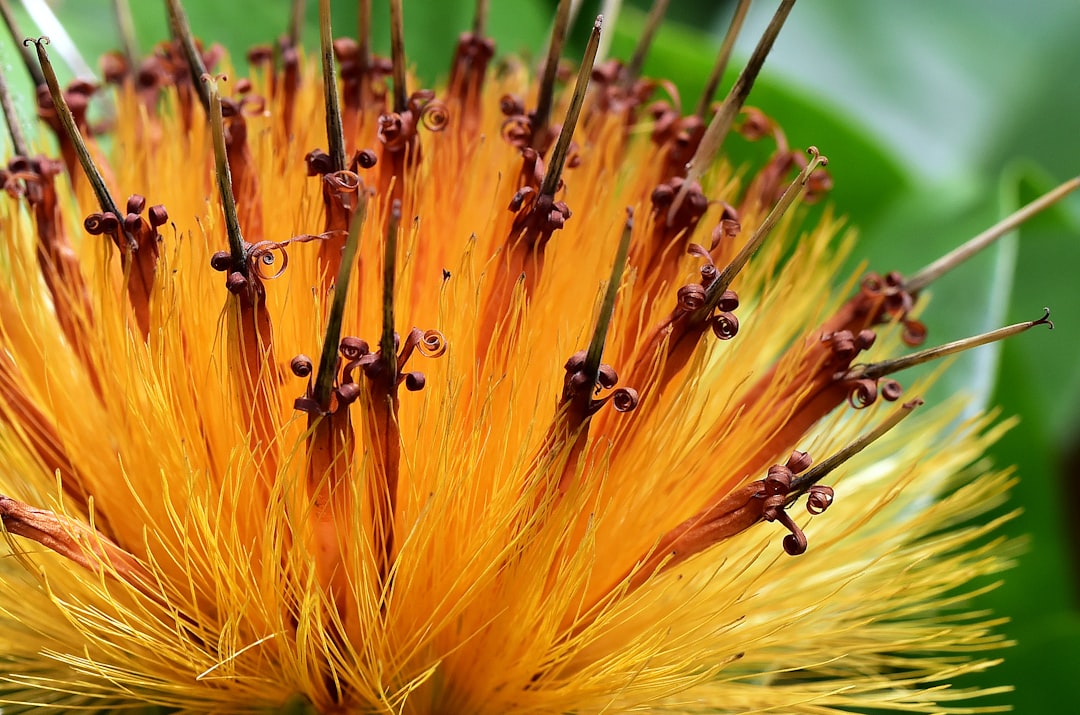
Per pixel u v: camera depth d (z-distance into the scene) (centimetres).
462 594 18
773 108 25
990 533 24
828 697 19
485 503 18
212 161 19
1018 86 30
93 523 18
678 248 19
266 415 18
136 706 18
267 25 24
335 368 17
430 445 18
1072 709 22
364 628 18
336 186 18
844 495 20
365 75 19
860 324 19
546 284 18
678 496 19
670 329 18
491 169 19
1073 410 27
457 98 20
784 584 19
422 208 19
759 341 20
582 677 18
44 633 18
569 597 18
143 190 19
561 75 22
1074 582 24
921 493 21
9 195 19
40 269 19
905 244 24
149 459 18
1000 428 21
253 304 18
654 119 21
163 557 18
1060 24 30
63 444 19
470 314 18
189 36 19
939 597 23
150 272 18
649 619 19
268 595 18
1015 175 24
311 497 18
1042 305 28
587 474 18
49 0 23
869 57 29
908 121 29
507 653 18
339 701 18
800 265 21
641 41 21
